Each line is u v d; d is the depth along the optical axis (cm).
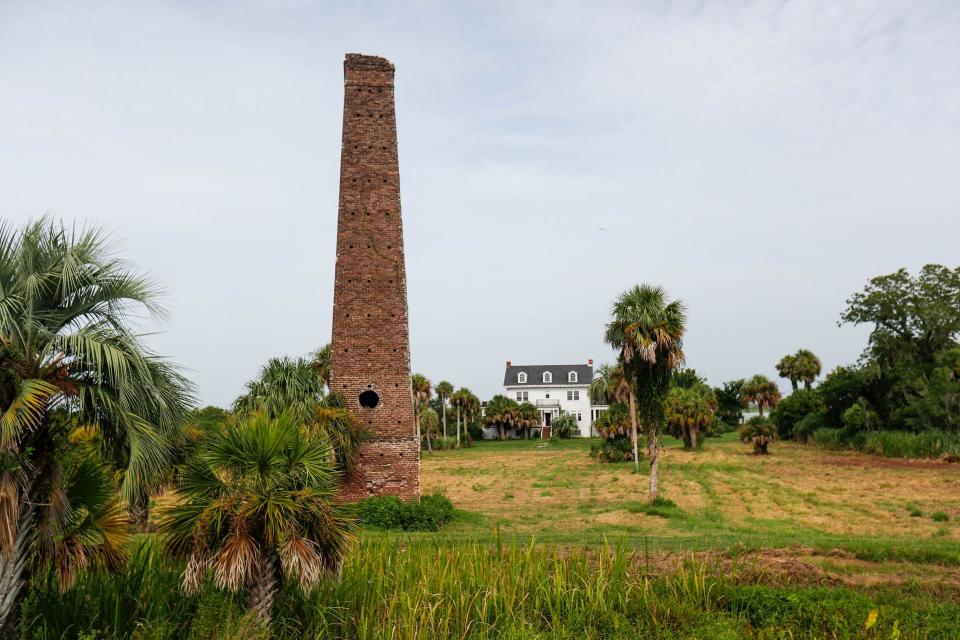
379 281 3059
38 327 1024
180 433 1172
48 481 1044
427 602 1294
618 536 2358
